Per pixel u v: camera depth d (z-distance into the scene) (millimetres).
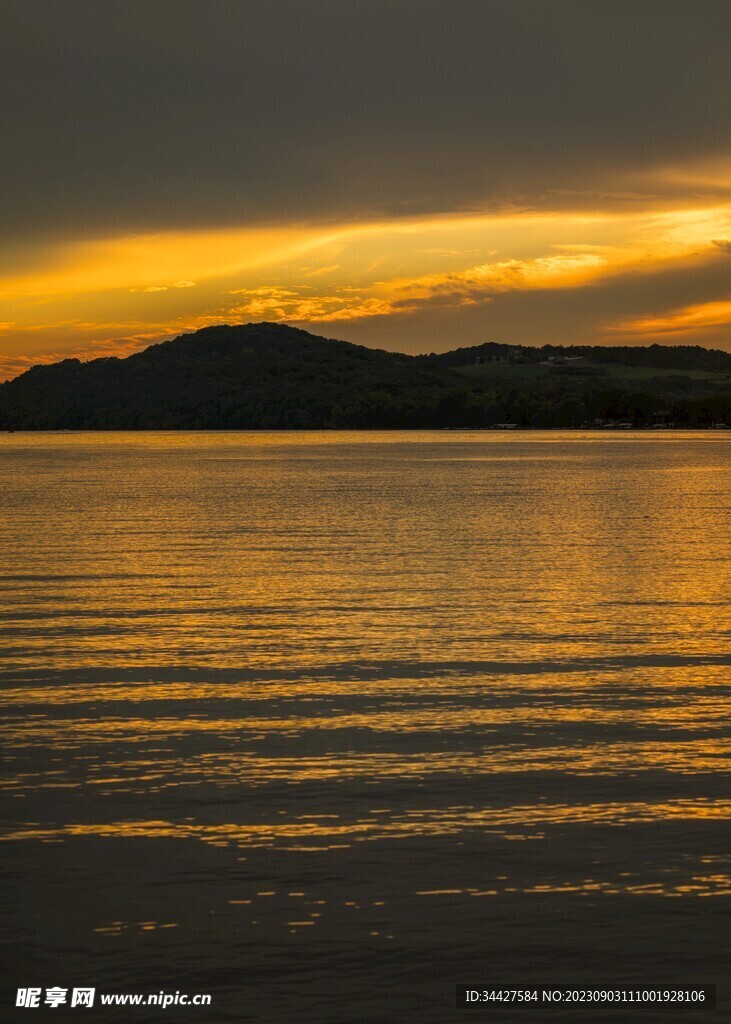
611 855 20359
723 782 24016
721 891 19000
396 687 32344
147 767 25125
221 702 30625
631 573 57688
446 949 17312
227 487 145875
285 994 16219
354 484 151500
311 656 36656
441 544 73000
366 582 54375
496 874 19656
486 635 40281
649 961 17000
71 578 56031
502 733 27688
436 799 23141
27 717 29078
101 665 35312
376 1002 16062
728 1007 15930
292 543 73875
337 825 21812
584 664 35344
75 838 21188
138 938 17578
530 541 74938
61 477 175000
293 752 26219
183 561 63531
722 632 40750
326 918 18203
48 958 17047
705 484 147625
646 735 27438
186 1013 15797
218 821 22000
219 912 18375
